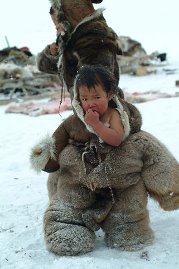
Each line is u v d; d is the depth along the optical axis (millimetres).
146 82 19781
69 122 4035
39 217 4902
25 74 17547
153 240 3973
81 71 3838
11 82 17328
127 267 3557
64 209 3938
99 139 3861
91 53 4512
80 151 3928
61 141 4039
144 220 3973
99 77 3762
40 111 12227
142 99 12703
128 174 3861
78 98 3863
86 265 3568
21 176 6656
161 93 13977
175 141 7648
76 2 4594
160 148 3910
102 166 3826
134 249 3857
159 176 3871
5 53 22969
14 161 7582
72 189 3971
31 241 4250
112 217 3934
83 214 3924
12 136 9672
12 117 12047
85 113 3850
